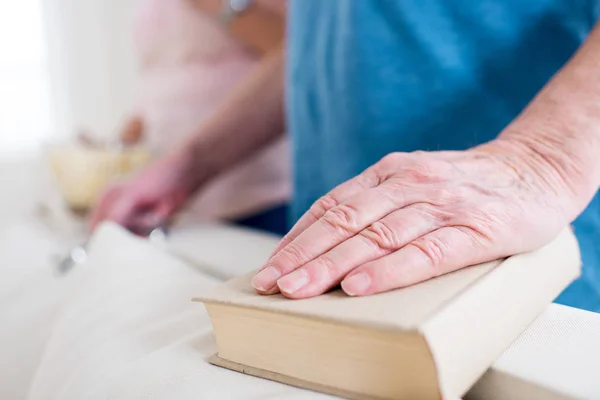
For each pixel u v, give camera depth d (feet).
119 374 1.23
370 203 1.21
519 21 1.86
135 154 3.19
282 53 2.91
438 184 1.25
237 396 1.06
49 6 3.93
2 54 3.85
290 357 1.09
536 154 1.34
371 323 0.92
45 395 1.41
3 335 2.10
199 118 3.34
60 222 3.21
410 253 1.07
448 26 1.91
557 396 0.99
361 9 1.98
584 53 1.49
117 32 4.12
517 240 1.16
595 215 1.86
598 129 1.33
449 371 0.93
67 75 4.06
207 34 3.25
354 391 1.03
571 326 1.20
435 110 1.97
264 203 3.36
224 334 1.18
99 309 1.61
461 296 1.00
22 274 2.49
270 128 2.97
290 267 1.13
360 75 2.03
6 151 3.96
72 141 3.47
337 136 2.18
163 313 1.52
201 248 2.39
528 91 1.90
